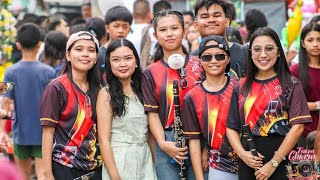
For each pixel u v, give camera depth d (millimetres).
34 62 9281
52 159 6535
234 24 11969
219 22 7246
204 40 6602
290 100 6258
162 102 6781
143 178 6703
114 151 6590
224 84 6629
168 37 6852
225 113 6531
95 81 6684
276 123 6227
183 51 7098
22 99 9211
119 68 6609
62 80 6559
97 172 6598
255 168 6191
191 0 16078
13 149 9383
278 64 6371
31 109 9227
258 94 6297
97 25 9820
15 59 10414
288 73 6387
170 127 6770
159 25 6914
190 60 6922
